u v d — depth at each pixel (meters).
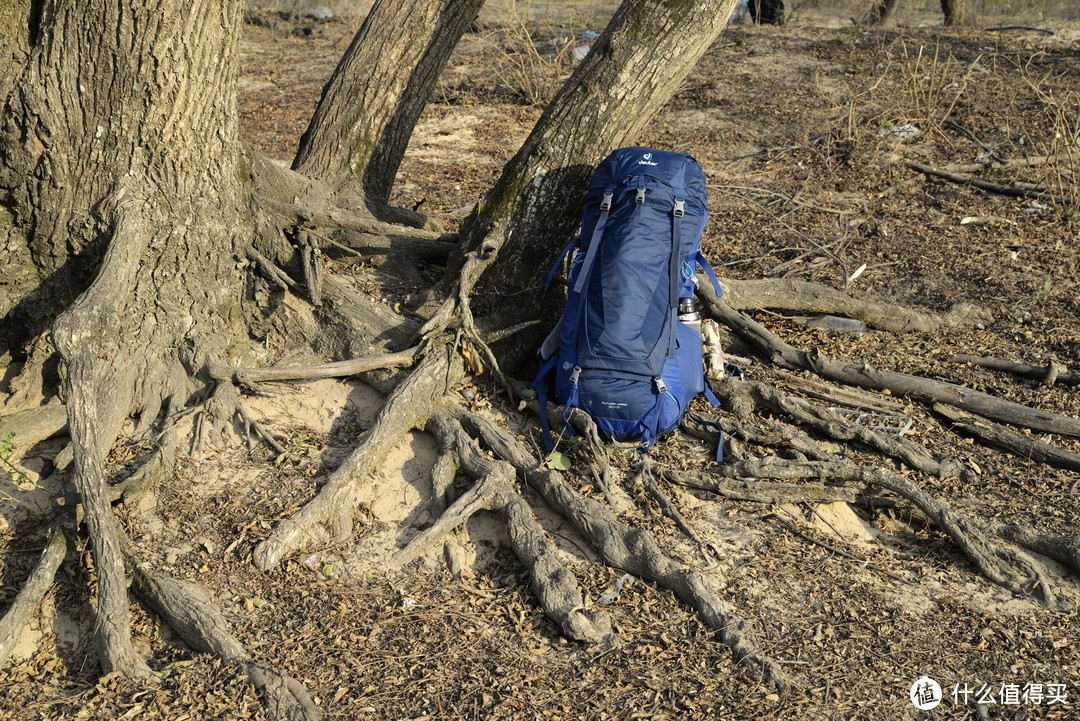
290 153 8.90
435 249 5.53
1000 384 5.39
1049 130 9.02
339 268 5.44
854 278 6.66
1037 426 4.95
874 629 3.78
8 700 3.38
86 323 3.95
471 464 4.36
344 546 4.09
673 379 4.53
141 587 3.76
